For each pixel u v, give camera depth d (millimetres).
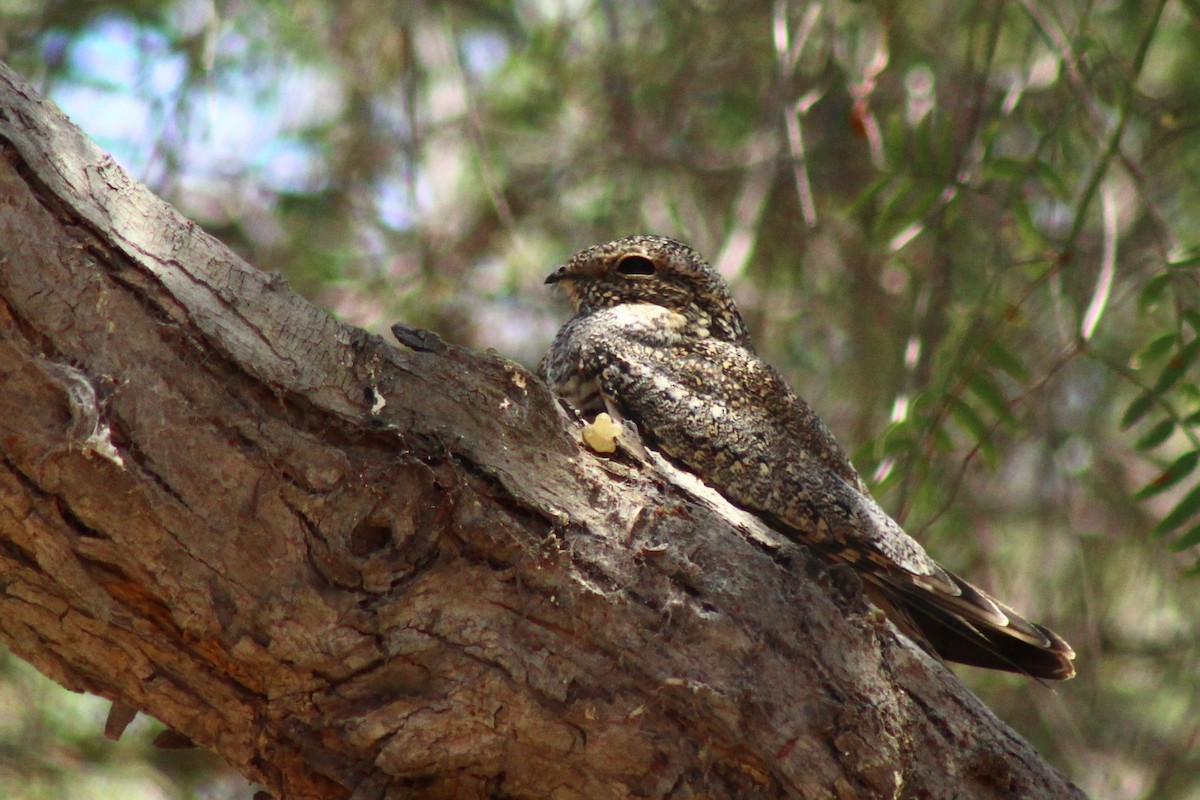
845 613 5941
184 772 11805
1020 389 12352
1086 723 12531
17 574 5195
